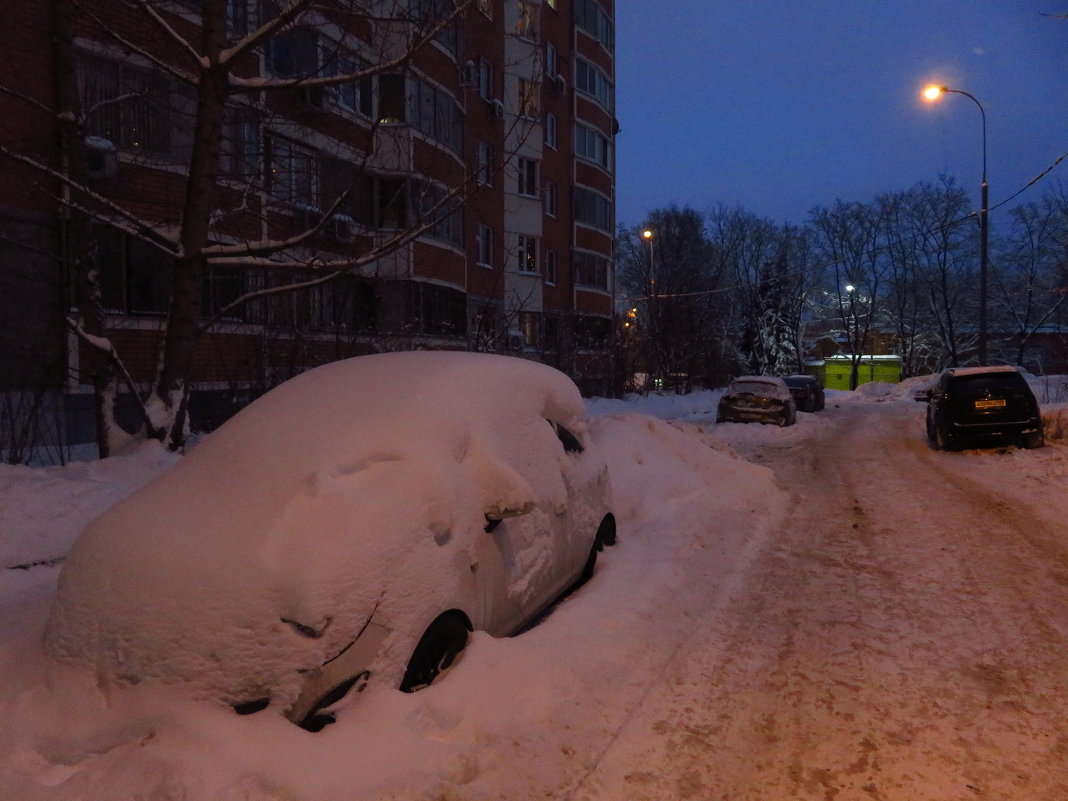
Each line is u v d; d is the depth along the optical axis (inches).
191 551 127.3
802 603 218.1
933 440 601.3
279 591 123.5
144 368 494.9
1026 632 191.6
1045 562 255.0
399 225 588.7
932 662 174.4
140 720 118.3
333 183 487.8
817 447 625.9
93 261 323.9
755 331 2341.3
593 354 1015.6
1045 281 2038.6
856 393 1829.5
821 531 311.4
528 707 141.9
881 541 291.9
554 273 1318.9
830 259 2433.6
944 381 577.6
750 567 255.8
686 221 2527.1
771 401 794.8
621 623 188.4
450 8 309.4
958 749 136.1
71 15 322.0
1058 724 144.4
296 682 121.3
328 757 116.3
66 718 122.2
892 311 2491.4
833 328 2817.4
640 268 1979.6
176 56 465.1
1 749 120.0
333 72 481.4
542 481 190.1
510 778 122.6
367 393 167.2
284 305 478.9
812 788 124.9
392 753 120.4
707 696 157.9
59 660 128.3
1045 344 2178.9
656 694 158.1
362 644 127.0
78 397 460.1
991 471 463.8
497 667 146.7
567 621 183.9
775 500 379.9
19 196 422.0
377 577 130.7
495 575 162.6
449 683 139.3
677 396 1211.9
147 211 474.3
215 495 140.2
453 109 765.3
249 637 120.8
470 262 992.2
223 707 119.3
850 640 188.7
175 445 316.2
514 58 1080.2
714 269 2578.7
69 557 137.1
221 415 517.3
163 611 122.3
